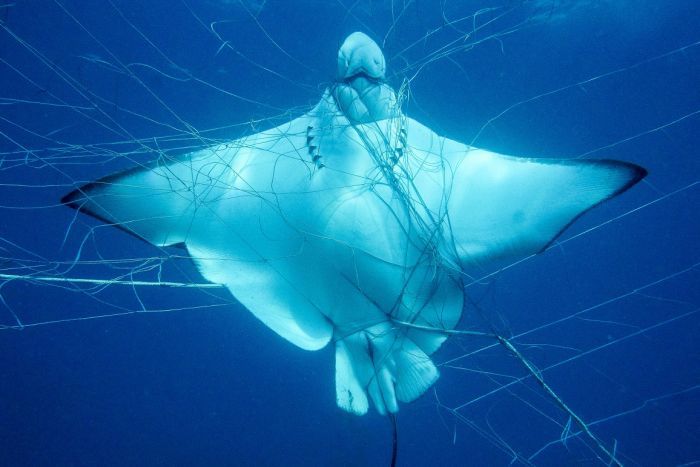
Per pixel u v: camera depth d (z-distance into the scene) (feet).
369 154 10.12
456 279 9.37
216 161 10.52
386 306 9.09
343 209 9.28
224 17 32.60
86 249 37.14
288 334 8.71
